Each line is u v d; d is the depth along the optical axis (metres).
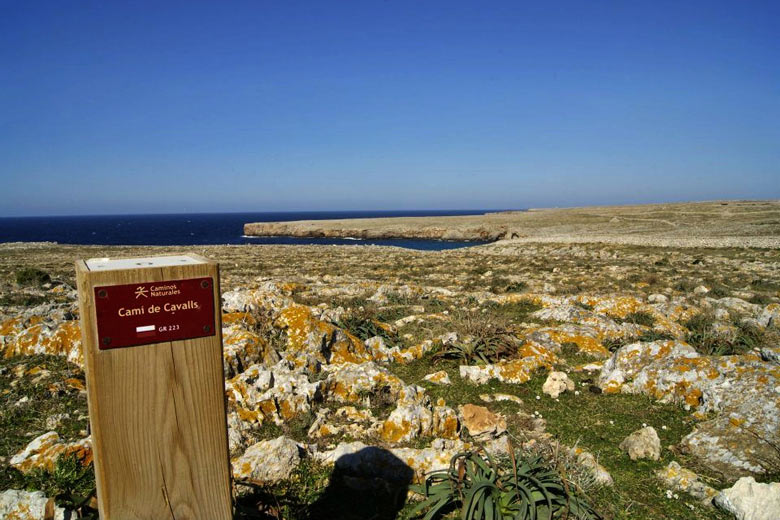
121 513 2.56
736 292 17.59
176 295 2.56
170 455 2.64
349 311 13.16
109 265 2.55
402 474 5.29
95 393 2.44
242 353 8.06
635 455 6.02
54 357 8.29
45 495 4.43
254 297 10.82
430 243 79.62
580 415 7.29
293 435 6.15
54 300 14.59
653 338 10.63
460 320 11.84
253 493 4.69
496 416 6.79
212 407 2.71
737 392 6.79
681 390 7.62
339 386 7.40
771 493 4.73
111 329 2.43
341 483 5.13
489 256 38.44
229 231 139.75
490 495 4.58
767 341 10.63
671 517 4.87
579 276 22.34
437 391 8.17
